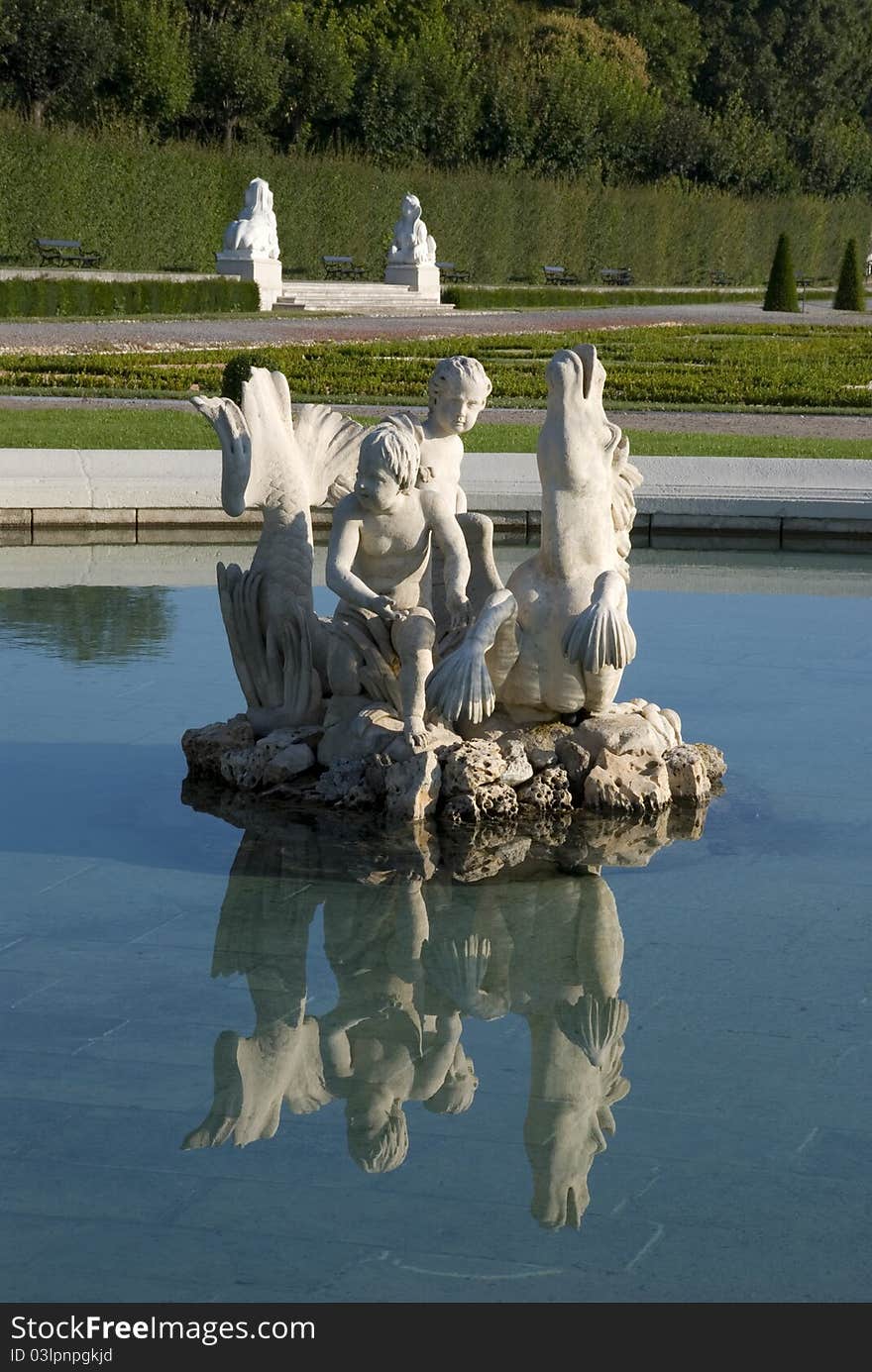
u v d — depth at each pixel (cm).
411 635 609
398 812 611
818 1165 359
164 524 1261
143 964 473
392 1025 435
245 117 5466
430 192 5288
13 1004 441
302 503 667
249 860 566
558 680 634
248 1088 396
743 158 7469
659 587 1060
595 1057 413
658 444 1658
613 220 6062
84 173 4231
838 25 8694
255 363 1788
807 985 459
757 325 4109
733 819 615
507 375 2298
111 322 3450
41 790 637
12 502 1224
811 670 833
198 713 746
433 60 5947
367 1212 340
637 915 516
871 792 644
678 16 8125
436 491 625
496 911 520
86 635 897
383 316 4122
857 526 1253
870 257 7869
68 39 4753
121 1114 381
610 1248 328
